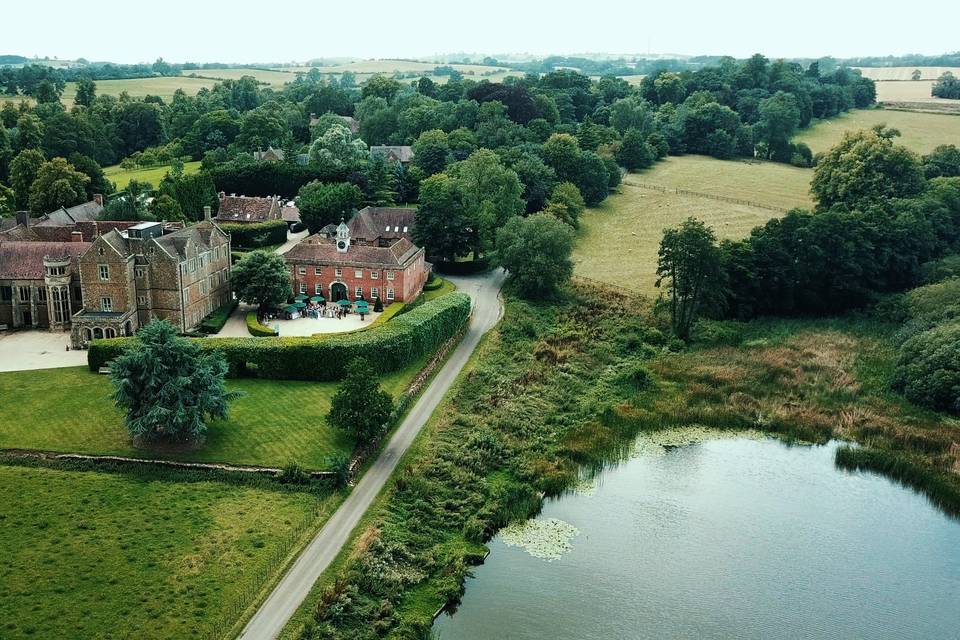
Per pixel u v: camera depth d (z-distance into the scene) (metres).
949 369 99.31
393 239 155.62
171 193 164.88
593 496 79.88
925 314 120.38
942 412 98.25
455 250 151.62
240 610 58.12
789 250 137.12
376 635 57.25
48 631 55.06
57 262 110.12
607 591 64.56
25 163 179.88
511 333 119.50
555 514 76.25
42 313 114.00
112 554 63.56
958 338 102.81
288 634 56.03
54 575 60.75
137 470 75.81
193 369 79.88
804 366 111.62
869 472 86.44
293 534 67.50
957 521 77.38
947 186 165.38
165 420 76.88
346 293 129.25
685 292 121.12
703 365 112.00
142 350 77.25
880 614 63.16
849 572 68.56
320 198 167.88
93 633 55.09
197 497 72.19
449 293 125.31
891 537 74.19
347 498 74.12
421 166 196.25
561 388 103.12
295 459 79.06
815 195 184.25
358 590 61.50
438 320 111.69
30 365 99.06
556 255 135.62
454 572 65.31
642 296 138.25
